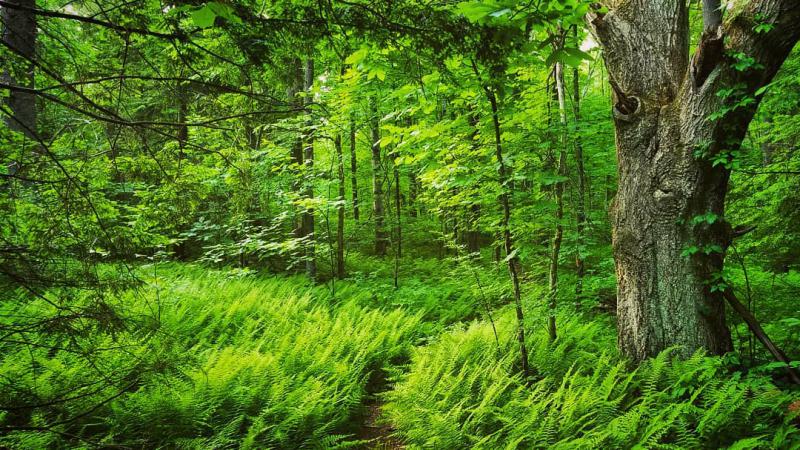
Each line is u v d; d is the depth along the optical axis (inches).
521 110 232.5
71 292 113.3
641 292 181.0
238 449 172.9
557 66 255.1
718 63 156.9
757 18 149.1
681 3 178.2
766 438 133.7
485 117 209.5
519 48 117.3
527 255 231.5
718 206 169.6
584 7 96.0
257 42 106.6
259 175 376.8
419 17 112.7
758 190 223.6
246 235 418.3
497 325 260.1
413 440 180.1
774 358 171.2
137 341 174.2
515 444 148.1
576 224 292.2
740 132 161.9
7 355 166.7
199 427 175.3
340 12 110.6
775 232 203.9
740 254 232.8
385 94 328.8
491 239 620.7
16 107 161.3
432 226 586.2
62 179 111.3
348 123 355.3
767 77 156.6
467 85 182.5
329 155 418.6
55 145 127.6
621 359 189.8
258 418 175.2
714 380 150.9
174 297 298.0
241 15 99.3
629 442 144.1
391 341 276.8
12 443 137.3
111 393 162.6
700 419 142.8
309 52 121.8
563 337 234.4
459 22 114.2
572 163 330.6
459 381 199.2
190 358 159.6
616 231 189.3
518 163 221.0
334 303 356.5
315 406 186.9
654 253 177.0
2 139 114.1
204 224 408.8
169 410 170.1
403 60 131.2
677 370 163.2
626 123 181.3
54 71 120.6
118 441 160.1
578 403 163.5
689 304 171.5
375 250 554.3
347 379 221.6
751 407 137.1
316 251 389.7
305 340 248.1
